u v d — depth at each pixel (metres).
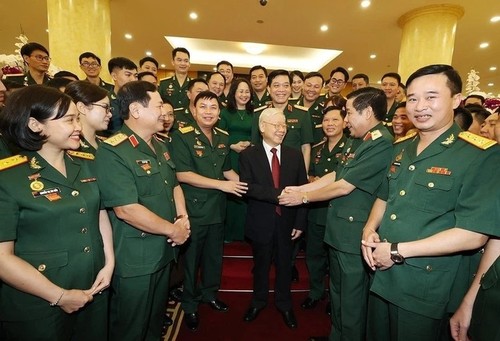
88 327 1.29
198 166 2.12
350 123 1.70
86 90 1.53
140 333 1.46
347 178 1.62
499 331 0.89
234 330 2.10
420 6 5.17
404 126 2.44
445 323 1.34
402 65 5.60
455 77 1.15
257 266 2.12
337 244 1.69
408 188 1.25
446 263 1.18
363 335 1.70
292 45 7.34
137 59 9.23
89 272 1.19
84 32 4.64
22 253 1.04
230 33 6.73
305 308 2.36
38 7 5.92
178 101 4.01
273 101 2.86
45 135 1.07
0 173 1.00
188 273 2.08
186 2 5.39
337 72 3.77
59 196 1.12
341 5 5.26
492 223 1.01
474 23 5.66
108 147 1.35
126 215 1.33
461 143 1.17
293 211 2.09
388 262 1.19
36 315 1.06
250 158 2.09
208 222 2.09
